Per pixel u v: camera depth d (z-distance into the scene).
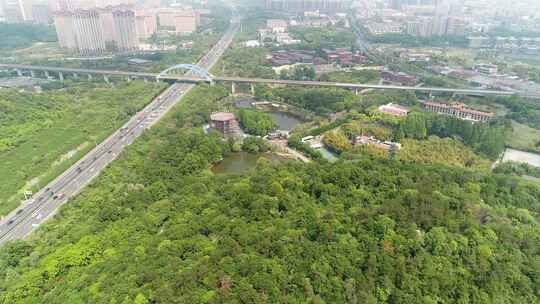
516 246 152.00
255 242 141.62
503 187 195.75
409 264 137.25
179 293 119.88
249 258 131.88
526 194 193.75
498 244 150.00
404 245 142.38
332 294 124.44
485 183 199.62
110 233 161.25
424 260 138.75
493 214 168.25
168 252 140.38
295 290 123.56
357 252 138.75
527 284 139.38
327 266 131.50
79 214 185.38
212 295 117.00
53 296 130.50
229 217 163.38
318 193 183.75
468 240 149.00
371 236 146.62
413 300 127.62
